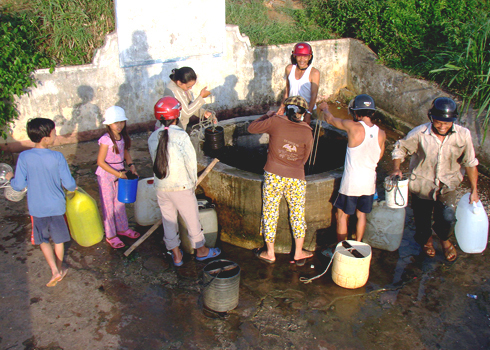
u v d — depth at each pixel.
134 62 7.10
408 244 4.79
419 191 4.30
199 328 3.56
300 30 9.30
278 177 4.03
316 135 5.58
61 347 3.31
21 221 4.98
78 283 4.03
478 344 3.47
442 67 7.19
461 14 8.41
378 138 3.97
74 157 6.64
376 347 3.42
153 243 4.72
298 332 3.55
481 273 4.32
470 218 4.32
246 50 8.05
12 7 7.33
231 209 4.59
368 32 8.81
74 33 7.16
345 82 9.45
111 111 4.07
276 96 8.77
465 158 4.01
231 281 3.58
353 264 3.92
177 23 7.18
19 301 3.77
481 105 6.32
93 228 4.36
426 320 3.71
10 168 5.60
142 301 3.84
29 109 6.58
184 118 4.94
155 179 3.95
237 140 5.75
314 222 4.54
